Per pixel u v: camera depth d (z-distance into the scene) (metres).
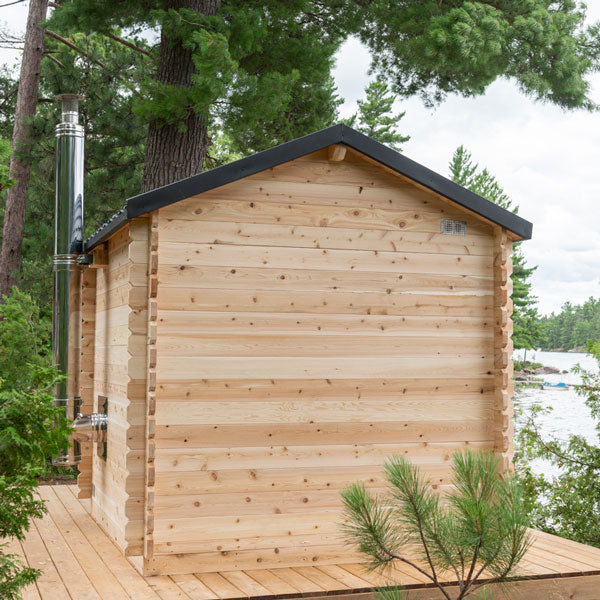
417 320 6.32
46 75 15.03
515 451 9.37
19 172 14.45
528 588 5.61
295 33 13.49
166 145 10.91
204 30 9.84
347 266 6.17
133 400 5.65
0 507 4.17
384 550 4.02
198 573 5.64
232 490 5.76
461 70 12.50
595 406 9.34
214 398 5.75
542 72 12.30
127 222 5.81
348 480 6.03
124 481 6.05
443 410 6.33
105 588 5.25
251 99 10.70
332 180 6.19
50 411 4.33
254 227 5.95
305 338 6.01
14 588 4.21
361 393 6.12
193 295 5.76
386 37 13.23
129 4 11.23
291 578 5.52
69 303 7.72
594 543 8.52
